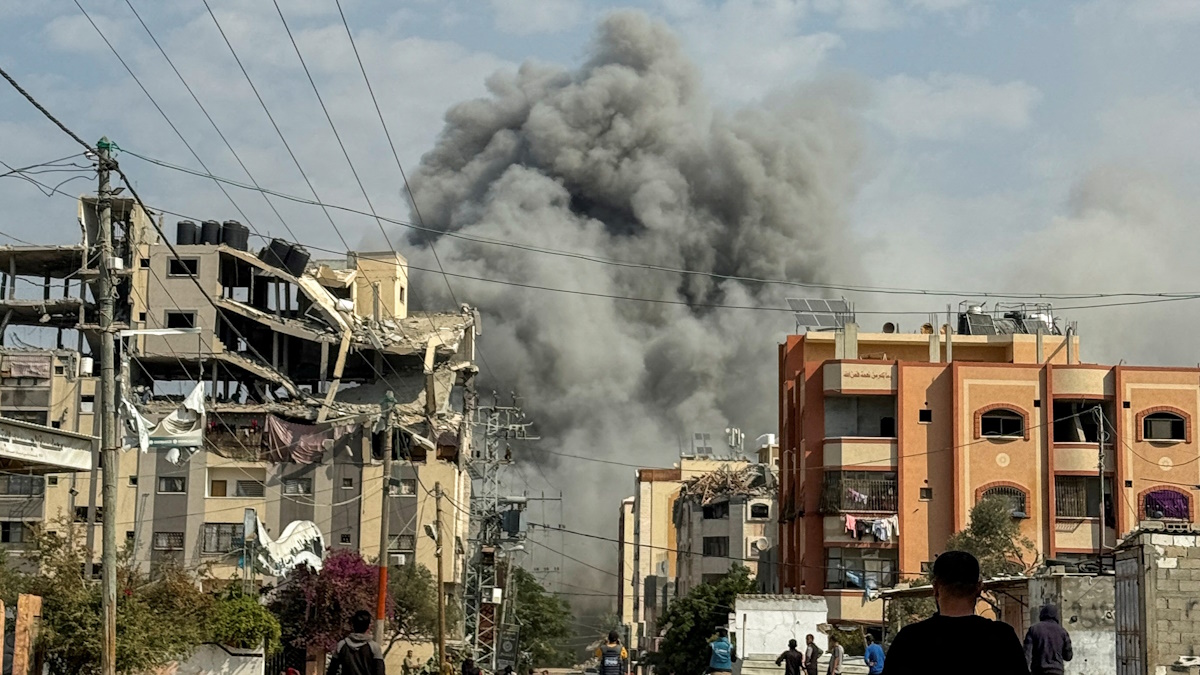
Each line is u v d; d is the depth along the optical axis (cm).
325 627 6681
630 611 16550
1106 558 4038
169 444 3534
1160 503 7494
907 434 7644
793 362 8650
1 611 2958
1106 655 3659
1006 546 6956
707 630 9494
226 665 4278
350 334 8831
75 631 3506
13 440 3372
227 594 4562
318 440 8356
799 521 8038
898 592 4691
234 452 8288
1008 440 7581
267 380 8812
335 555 7012
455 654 7944
